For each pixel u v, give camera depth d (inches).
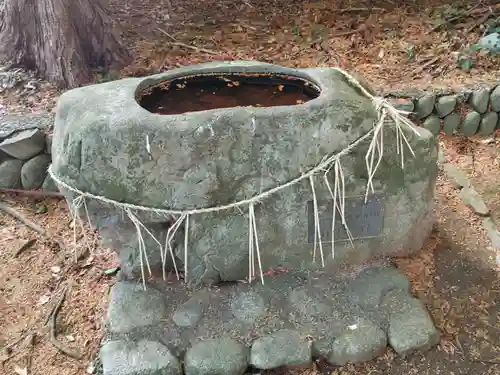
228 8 214.8
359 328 98.0
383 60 178.9
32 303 111.2
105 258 121.3
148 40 193.3
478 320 103.2
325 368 96.0
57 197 139.9
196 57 184.2
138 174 94.4
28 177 138.3
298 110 94.1
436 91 157.5
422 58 177.2
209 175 95.0
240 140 93.5
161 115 93.9
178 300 103.3
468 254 117.0
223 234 100.7
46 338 103.4
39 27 162.1
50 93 161.3
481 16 195.2
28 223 131.2
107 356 94.1
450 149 155.1
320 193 99.9
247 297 102.9
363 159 98.8
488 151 154.2
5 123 142.2
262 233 101.9
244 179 96.7
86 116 95.0
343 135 95.7
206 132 92.1
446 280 110.9
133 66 176.9
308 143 95.2
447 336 100.4
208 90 112.0
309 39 191.9
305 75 108.8
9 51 172.4
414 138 99.9
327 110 94.6
